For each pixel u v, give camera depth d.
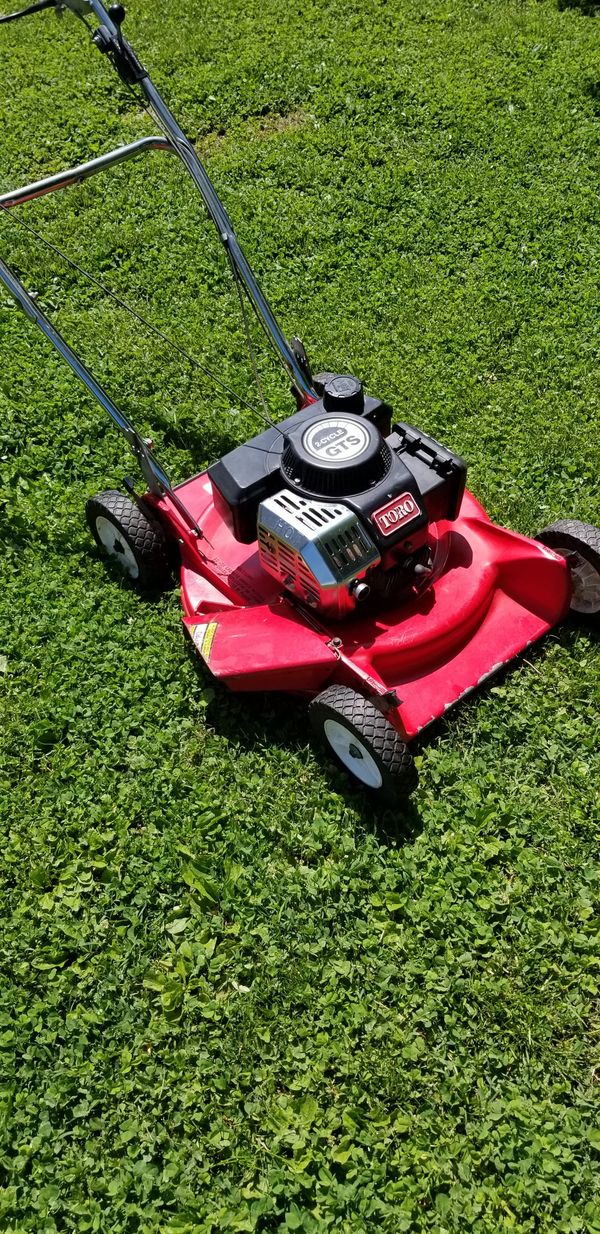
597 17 3.06
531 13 3.09
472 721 1.34
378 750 1.14
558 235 2.22
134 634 1.50
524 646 1.36
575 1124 1.00
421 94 2.72
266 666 1.27
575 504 1.63
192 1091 1.04
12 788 1.34
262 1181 0.98
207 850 1.24
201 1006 1.10
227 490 1.28
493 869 1.20
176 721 1.40
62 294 2.22
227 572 1.44
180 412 1.86
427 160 2.51
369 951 1.13
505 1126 0.99
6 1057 1.08
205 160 2.60
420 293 2.11
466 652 1.34
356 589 1.23
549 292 2.07
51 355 2.04
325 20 3.12
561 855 1.20
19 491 1.76
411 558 1.27
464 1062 1.04
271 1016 1.09
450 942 1.13
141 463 1.47
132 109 2.84
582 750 1.31
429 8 3.14
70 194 2.49
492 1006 1.08
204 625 1.37
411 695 1.29
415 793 1.27
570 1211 0.95
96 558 1.65
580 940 1.12
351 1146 0.99
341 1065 1.05
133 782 1.32
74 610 1.55
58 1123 1.03
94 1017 1.10
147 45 3.09
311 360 1.96
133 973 1.13
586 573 1.36
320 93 2.79
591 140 2.51
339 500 1.21
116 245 2.33
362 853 1.21
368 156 2.53
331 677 1.27
